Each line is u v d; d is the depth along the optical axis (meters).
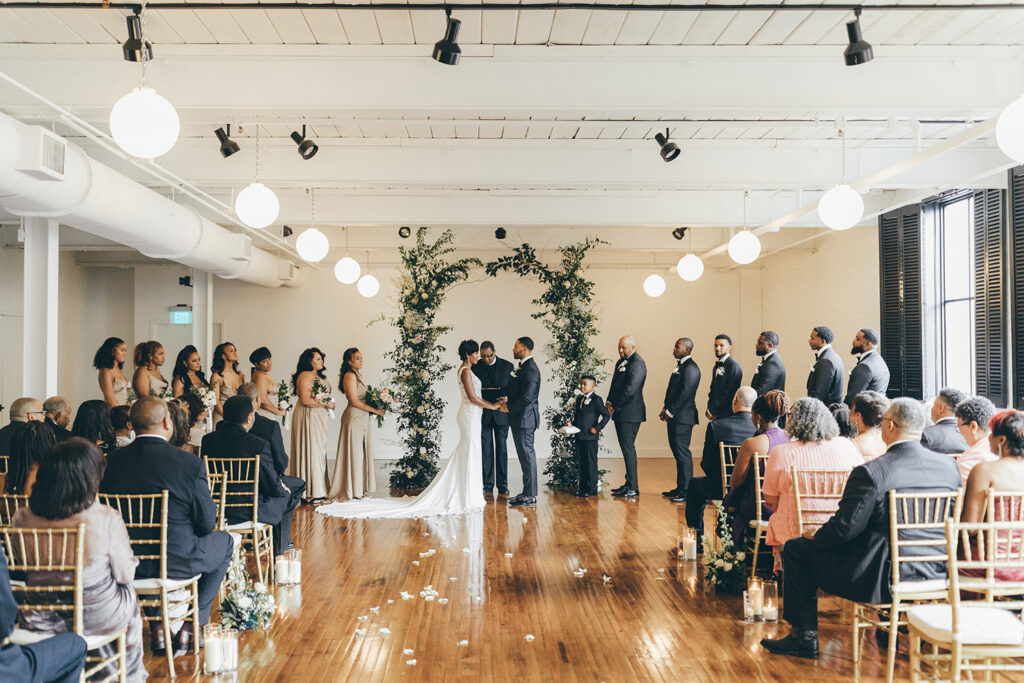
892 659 3.54
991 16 4.64
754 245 7.32
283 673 3.91
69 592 3.12
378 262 13.02
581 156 7.39
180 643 4.20
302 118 6.39
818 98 5.18
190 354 8.48
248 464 5.34
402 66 5.11
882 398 4.74
